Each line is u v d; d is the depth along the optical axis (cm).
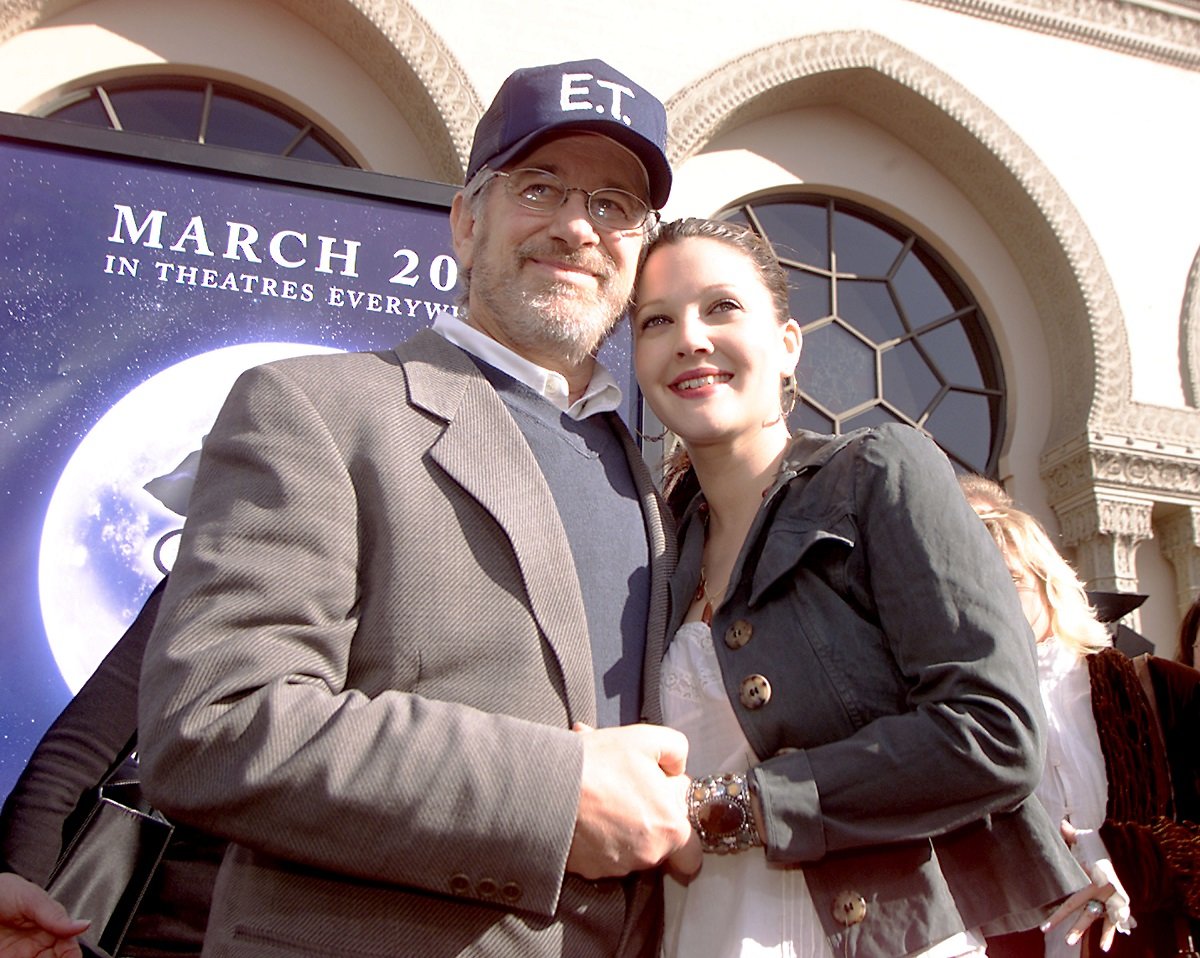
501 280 156
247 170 278
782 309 166
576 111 154
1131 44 627
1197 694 229
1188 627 280
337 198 282
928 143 605
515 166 158
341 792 102
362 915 112
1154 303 589
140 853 164
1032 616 238
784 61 559
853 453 140
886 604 128
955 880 128
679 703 142
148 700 108
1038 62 614
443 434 132
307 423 124
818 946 128
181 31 501
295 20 521
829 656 131
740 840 123
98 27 489
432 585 122
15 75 473
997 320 604
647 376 158
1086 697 232
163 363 262
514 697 122
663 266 160
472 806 104
